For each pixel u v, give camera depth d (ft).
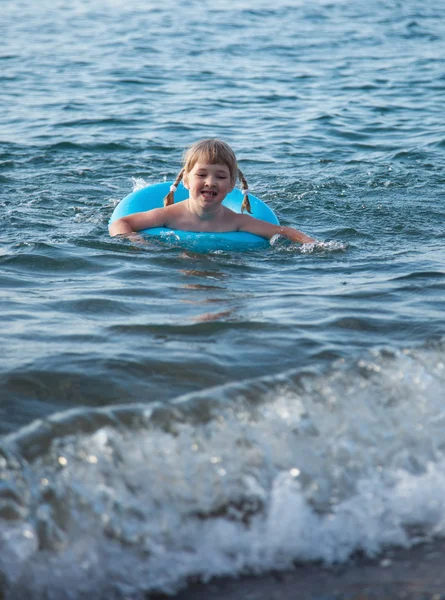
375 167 39.19
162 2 127.65
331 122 50.96
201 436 12.22
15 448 11.41
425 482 12.03
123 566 10.04
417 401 13.78
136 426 12.33
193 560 10.31
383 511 11.45
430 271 22.39
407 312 18.35
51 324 17.08
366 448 12.53
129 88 60.95
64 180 35.88
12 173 36.76
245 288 20.71
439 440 12.93
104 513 10.60
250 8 120.67
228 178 27.14
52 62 71.82
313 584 10.04
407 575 10.23
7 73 65.77
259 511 11.16
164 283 21.03
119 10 116.67
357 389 13.94
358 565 10.45
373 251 25.29
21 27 97.04
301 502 11.38
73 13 112.78
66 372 14.17
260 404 13.24
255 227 27.12
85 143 43.93
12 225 27.48
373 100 58.18
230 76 67.10
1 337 16.07
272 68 71.72
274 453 12.10
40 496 10.60
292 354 15.42
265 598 9.75
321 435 12.60
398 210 30.99
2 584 9.45
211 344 15.94
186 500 11.10
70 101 55.72
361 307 18.78
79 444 11.69
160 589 9.82
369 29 101.50
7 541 9.92
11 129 46.88
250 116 52.60
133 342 15.94
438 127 49.42
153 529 10.59
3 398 13.05
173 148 43.86
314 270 22.90
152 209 28.12
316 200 32.55
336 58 78.33
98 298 19.25
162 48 81.92
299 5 126.31
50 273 21.80
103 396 13.33
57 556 9.96
